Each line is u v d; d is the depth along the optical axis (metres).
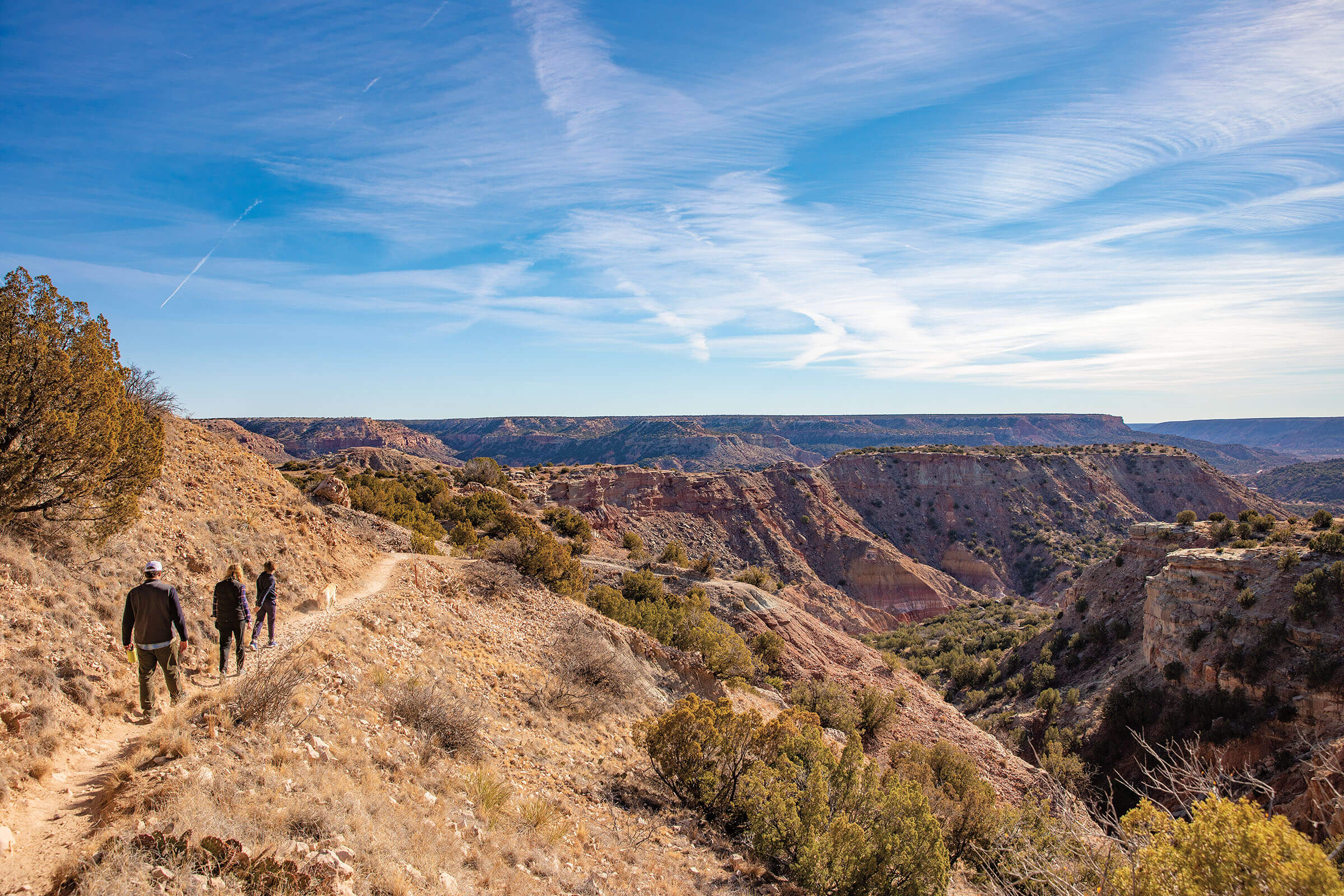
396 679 12.84
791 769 14.71
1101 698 45.50
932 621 95.62
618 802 13.20
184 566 12.91
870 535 116.38
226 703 8.80
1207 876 6.97
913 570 105.69
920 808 13.28
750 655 33.81
